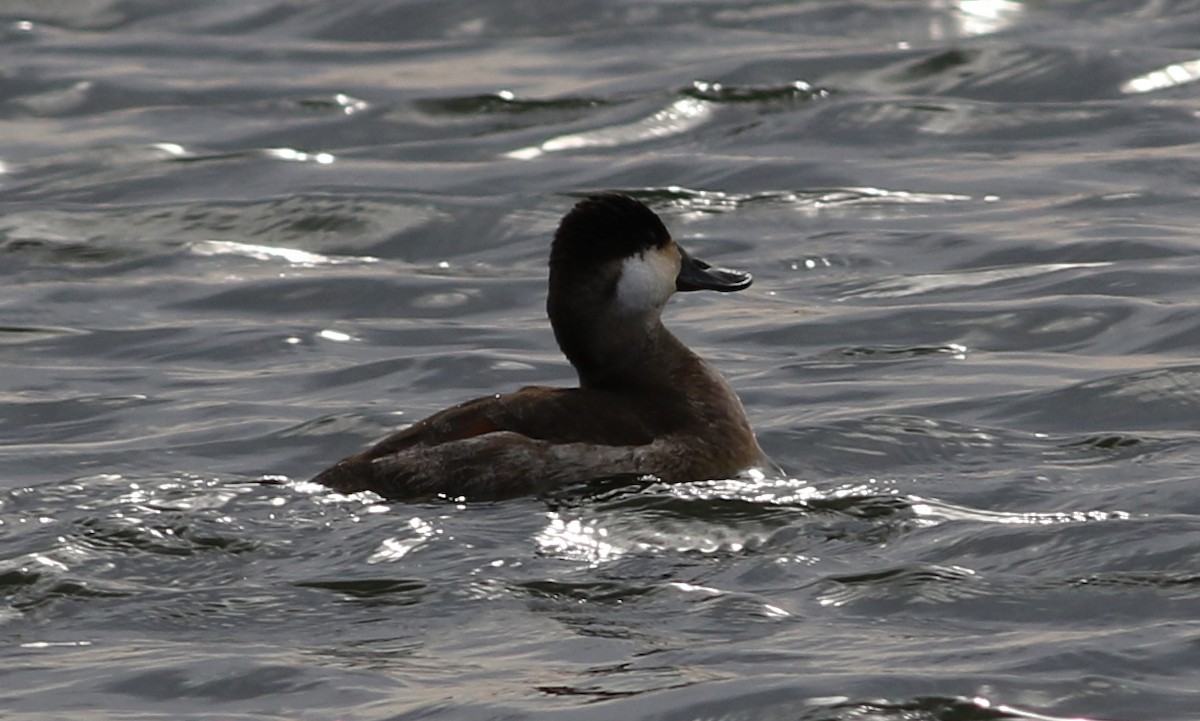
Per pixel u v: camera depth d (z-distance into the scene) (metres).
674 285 10.95
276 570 8.80
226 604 8.43
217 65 26.44
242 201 19.41
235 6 29.95
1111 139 21.27
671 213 18.72
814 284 16.31
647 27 27.61
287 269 17.50
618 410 10.34
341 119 23.44
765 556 8.89
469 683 7.46
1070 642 7.66
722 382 10.80
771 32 27.31
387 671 7.64
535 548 9.00
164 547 9.05
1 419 12.93
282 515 9.43
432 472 9.76
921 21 27.69
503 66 25.83
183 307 16.39
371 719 7.16
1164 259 16.09
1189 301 14.66
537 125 22.81
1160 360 13.34
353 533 9.19
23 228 18.80
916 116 22.28
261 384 13.71
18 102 24.52
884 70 24.44
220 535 9.16
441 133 22.77
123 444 12.08
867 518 9.45
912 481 10.38
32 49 27.45
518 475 9.80
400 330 15.29
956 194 19.14
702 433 10.43
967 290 15.67
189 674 7.67
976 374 13.27
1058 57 24.34
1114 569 8.57
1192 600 8.14
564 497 9.72
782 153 21.27
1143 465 10.59
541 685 7.41
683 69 24.92
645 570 8.73
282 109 23.91
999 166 20.27
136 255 18.00
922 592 8.33
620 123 22.61
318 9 29.22
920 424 11.72
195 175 21.00
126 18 29.55
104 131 23.16
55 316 16.06
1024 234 17.27
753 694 7.20
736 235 17.97
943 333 14.57
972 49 24.73
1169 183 19.14
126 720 7.26
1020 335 14.42
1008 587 8.39
